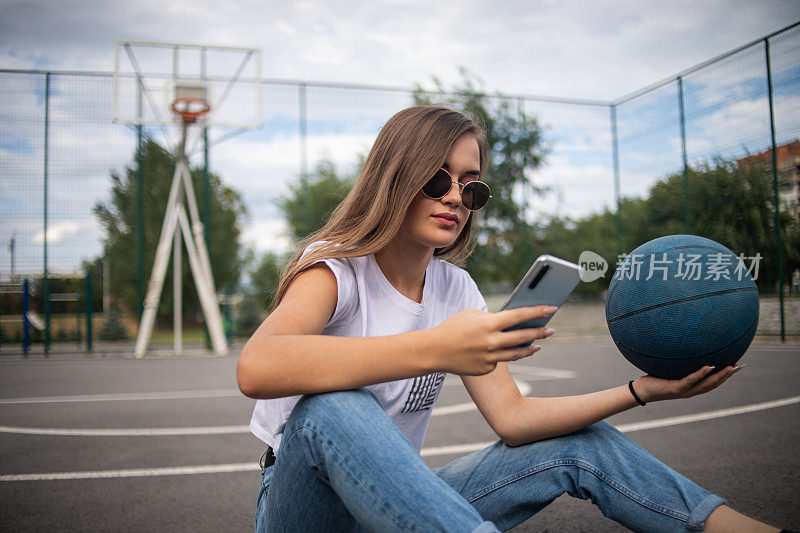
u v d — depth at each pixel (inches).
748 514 84.5
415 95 523.2
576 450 49.2
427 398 52.7
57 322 499.5
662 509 44.9
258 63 479.5
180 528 88.6
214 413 192.2
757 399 183.8
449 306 57.5
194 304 797.2
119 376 314.5
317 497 41.9
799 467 108.6
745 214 386.3
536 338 37.2
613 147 508.4
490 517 51.9
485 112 548.7
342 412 38.0
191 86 467.5
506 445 53.3
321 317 44.1
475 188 47.9
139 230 476.7
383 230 46.7
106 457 134.5
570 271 35.6
